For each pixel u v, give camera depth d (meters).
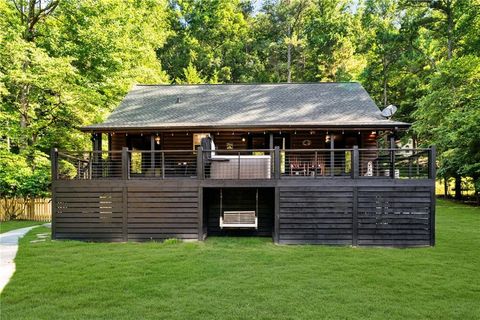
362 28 41.97
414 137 31.95
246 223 12.13
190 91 17.34
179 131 13.95
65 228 11.28
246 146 14.59
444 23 29.17
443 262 8.81
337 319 5.70
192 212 11.10
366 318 5.74
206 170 12.04
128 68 22.02
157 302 6.32
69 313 5.89
